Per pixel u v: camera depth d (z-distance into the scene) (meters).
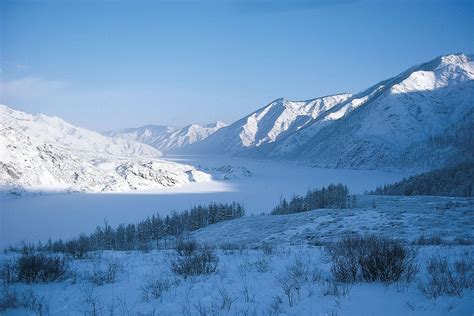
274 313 7.21
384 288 8.56
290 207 80.12
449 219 29.95
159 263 14.38
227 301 8.24
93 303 8.38
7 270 12.32
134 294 9.53
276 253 16.17
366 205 56.97
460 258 12.32
